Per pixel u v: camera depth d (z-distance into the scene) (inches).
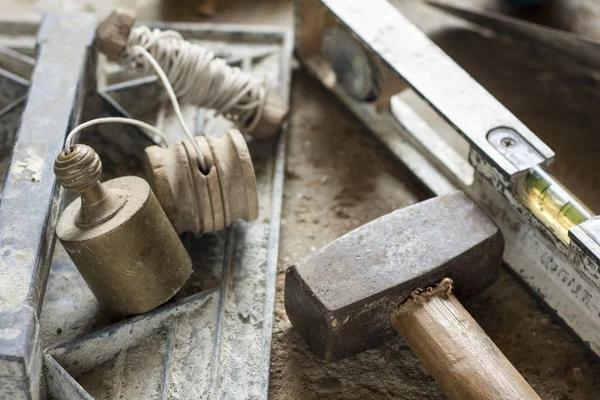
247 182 22.9
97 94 25.5
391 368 22.8
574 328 23.0
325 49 27.3
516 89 28.8
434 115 28.2
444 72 24.4
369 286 21.5
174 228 23.0
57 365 20.8
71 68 24.2
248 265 23.9
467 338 21.2
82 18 25.4
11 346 19.3
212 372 22.0
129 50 24.7
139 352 22.3
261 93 25.5
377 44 25.0
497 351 21.1
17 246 20.7
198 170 22.6
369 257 21.8
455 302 21.9
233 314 23.0
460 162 25.4
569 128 27.7
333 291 21.4
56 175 20.5
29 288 20.2
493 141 23.0
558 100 28.5
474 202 22.9
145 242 21.4
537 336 23.4
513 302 23.9
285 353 22.9
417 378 22.6
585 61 29.1
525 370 22.9
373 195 26.0
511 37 30.2
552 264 23.0
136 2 31.3
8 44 28.1
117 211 21.1
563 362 23.0
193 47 25.1
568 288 22.9
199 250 24.1
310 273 21.6
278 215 24.7
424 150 26.0
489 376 20.7
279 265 24.4
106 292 21.9
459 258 22.0
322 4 26.5
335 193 26.0
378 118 27.0
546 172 22.8
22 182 21.7
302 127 27.5
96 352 22.0
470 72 29.3
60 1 31.3
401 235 22.2
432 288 21.9
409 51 24.8
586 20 29.2
